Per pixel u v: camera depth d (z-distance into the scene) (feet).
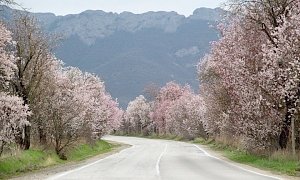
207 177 63.98
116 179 61.72
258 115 101.19
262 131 101.45
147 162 100.22
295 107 92.79
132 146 210.79
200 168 81.82
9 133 79.36
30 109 105.60
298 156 85.51
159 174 69.36
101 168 84.38
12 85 101.30
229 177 63.87
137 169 80.28
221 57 124.57
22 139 101.09
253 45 109.60
